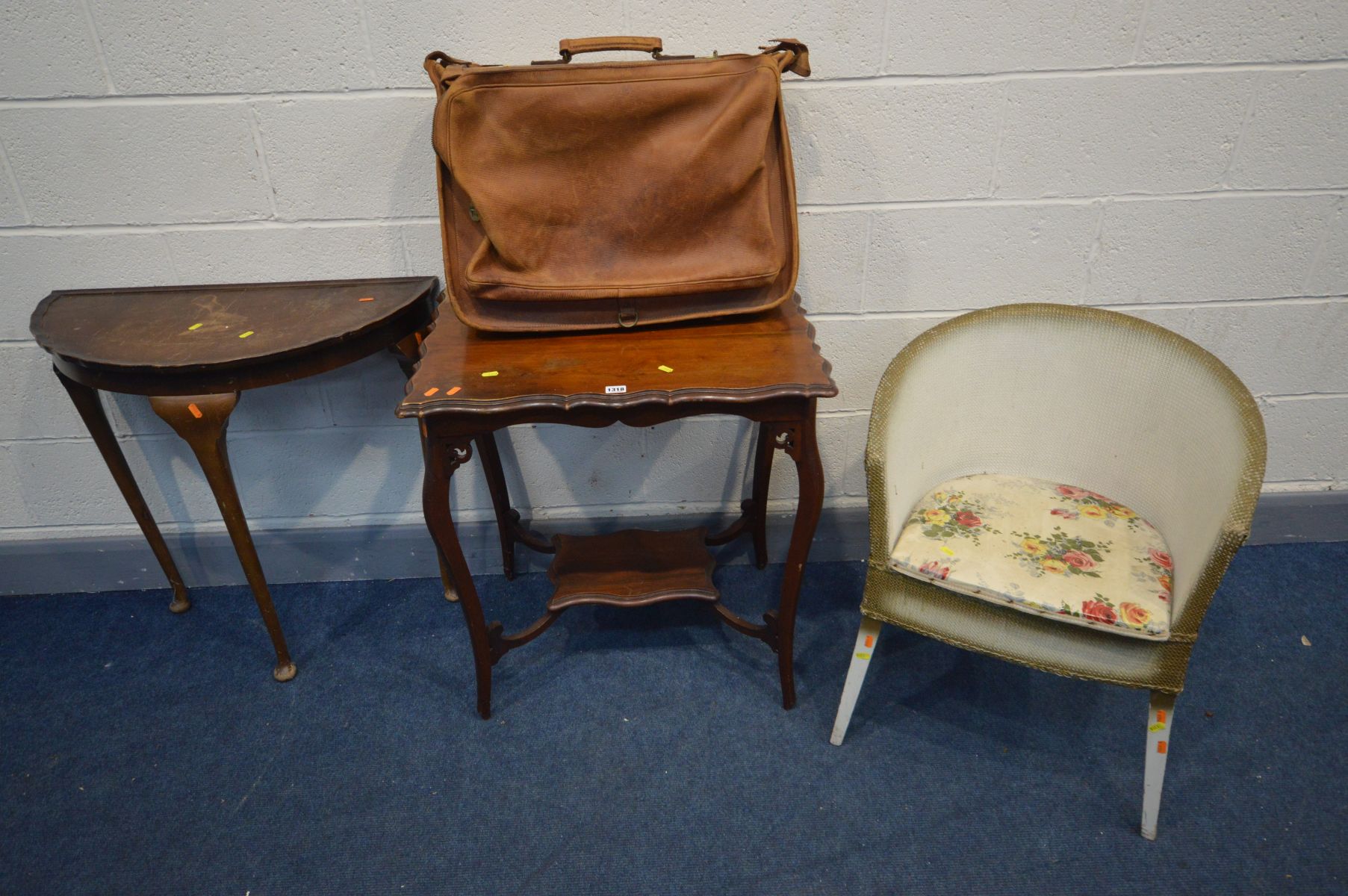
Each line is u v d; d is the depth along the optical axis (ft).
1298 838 3.89
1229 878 3.74
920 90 4.38
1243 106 4.43
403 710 4.71
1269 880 3.72
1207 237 4.80
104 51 4.12
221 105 4.29
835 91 4.39
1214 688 4.68
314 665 5.03
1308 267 4.87
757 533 5.55
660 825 4.04
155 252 4.65
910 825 4.01
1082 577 3.69
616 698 4.75
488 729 4.58
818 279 4.90
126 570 5.61
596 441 5.36
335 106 4.32
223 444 4.17
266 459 5.30
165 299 4.50
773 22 4.23
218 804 4.19
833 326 5.05
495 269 3.83
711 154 3.78
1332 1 4.15
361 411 5.16
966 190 4.65
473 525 5.60
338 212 4.59
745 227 3.91
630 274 3.89
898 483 3.90
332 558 5.64
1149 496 4.13
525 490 5.56
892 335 5.08
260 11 4.08
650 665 4.97
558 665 4.99
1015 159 4.56
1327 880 3.70
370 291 4.54
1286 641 4.97
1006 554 3.83
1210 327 5.09
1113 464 4.26
